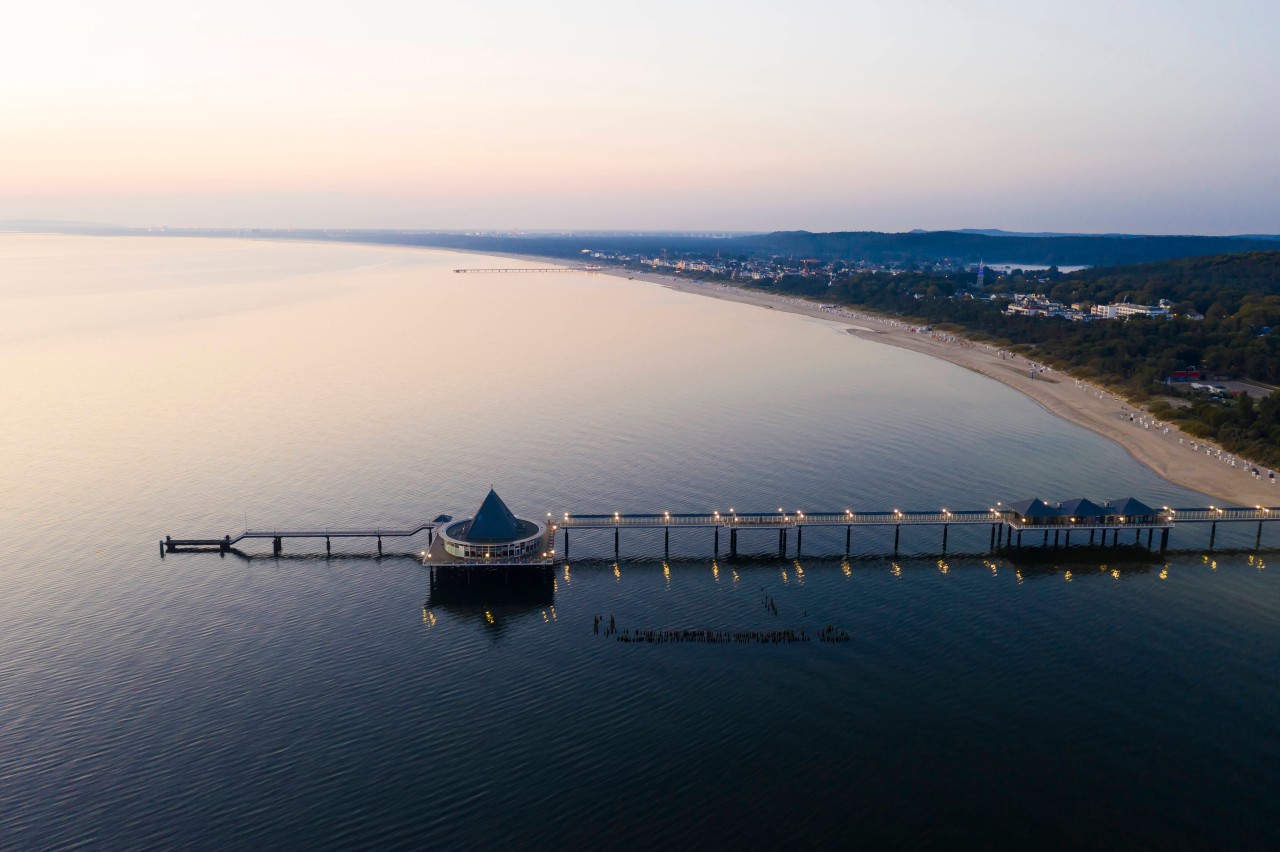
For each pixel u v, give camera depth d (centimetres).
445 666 10138
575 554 13538
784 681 9812
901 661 10269
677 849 7275
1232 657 10381
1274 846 7338
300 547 13650
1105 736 8800
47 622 11050
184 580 12406
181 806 7738
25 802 7775
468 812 7688
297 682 9750
